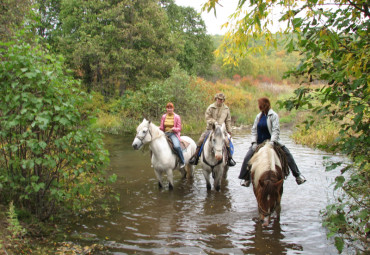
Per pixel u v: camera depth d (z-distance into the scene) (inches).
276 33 144.2
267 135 230.7
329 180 303.3
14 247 156.9
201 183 311.1
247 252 171.2
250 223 211.2
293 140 553.3
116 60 882.1
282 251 171.6
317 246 176.9
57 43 972.6
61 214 212.5
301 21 120.3
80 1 877.2
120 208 237.9
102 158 205.2
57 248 168.4
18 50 189.2
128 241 182.9
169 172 282.0
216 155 243.4
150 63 896.9
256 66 1594.5
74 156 194.2
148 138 273.0
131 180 317.1
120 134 656.4
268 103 225.5
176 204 248.2
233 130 738.8
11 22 406.9
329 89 141.6
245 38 148.6
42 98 182.4
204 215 225.8
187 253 169.8
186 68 1227.2
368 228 148.7
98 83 919.0
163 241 183.6
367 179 162.6
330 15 135.7
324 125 533.0
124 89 909.8
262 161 193.8
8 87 180.9
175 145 285.3
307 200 253.6
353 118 149.6
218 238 188.2
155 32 927.7
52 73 192.2
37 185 179.8
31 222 187.5
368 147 153.6
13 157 190.9
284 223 209.8
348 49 140.4
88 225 204.4
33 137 193.5
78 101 205.9
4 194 194.4
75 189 202.8
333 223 156.5
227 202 253.9
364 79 128.7
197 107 789.2
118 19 859.4
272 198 167.6
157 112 767.7
